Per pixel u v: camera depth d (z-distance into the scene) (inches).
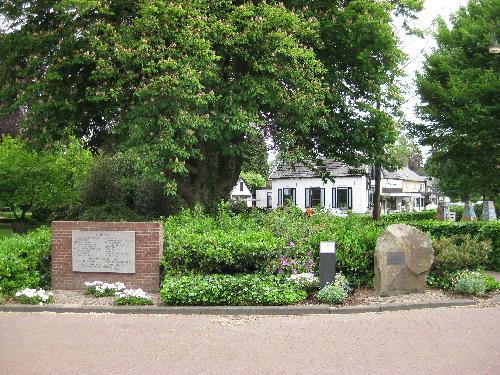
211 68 571.2
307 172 1854.1
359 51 711.7
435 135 808.3
